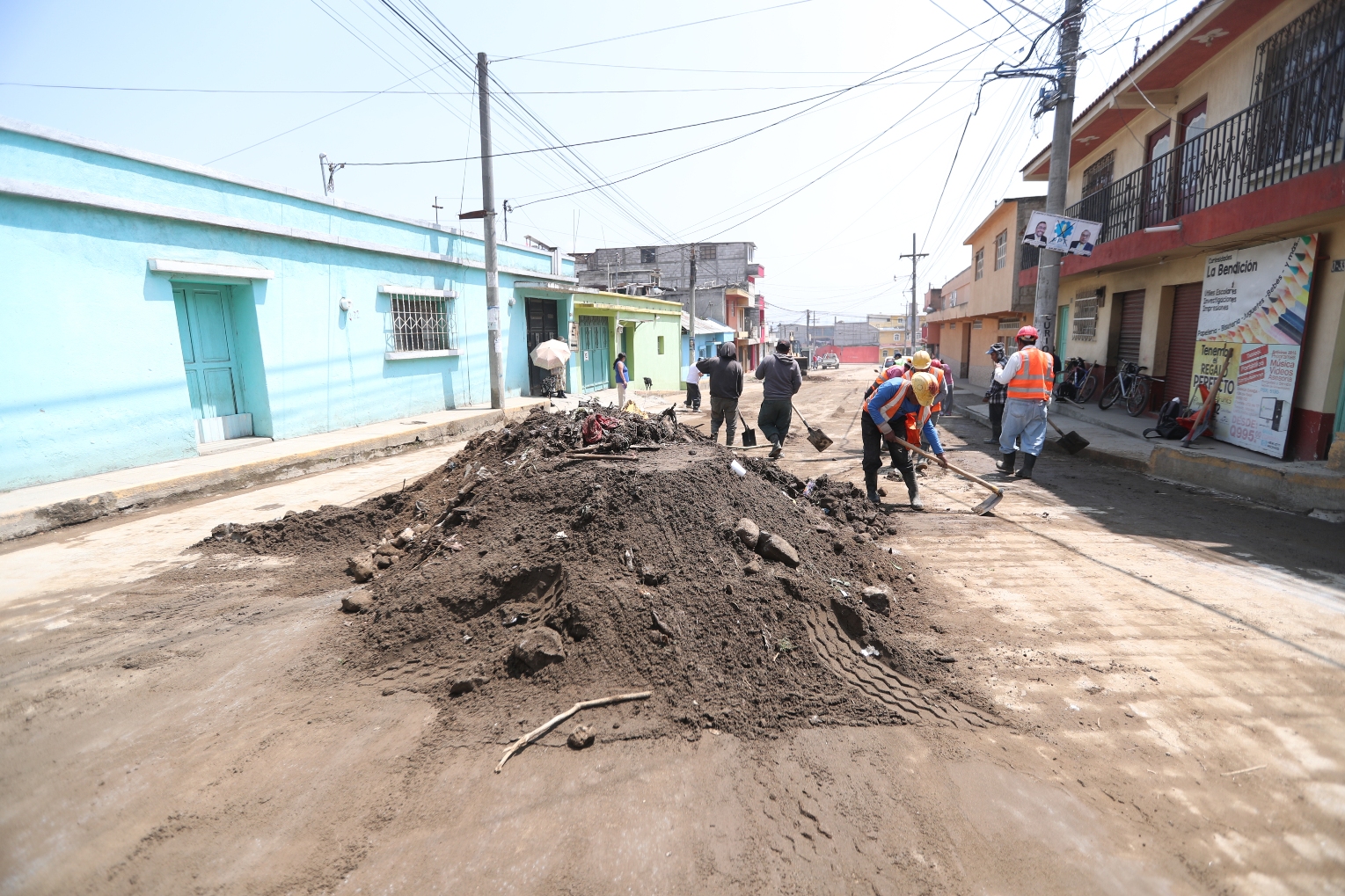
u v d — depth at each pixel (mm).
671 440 5246
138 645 3434
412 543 4516
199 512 6129
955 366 32281
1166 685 3006
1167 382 11023
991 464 8547
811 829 2156
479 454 5488
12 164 5988
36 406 6176
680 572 3400
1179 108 10422
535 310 15711
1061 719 2752
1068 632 3545
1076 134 12969
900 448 6141
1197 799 2283
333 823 2184
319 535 5082
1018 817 2207
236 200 8289
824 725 2709
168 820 2203
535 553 3521
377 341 10852
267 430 8891
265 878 1961
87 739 2650
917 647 3324
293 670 3172
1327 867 1990
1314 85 6930
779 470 5770
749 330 46000
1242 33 8570
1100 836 2121
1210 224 8141
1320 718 2740
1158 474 7781
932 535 5355
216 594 4113
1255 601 3939
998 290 20047
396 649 3268
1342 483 5695
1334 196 6008
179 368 7500
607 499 3732
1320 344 7066
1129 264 11219
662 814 2221
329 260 9773
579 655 3000
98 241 6648
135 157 7008
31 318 6121
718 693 2855
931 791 2332
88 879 1961
